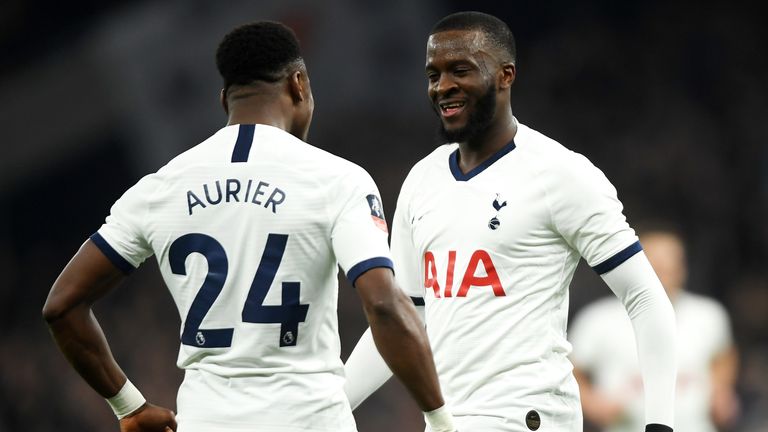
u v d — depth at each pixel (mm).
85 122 61812
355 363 17406
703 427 28297
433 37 16500
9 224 62438
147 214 14156
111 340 52719
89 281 14148
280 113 14375
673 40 68625
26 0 62000
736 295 56938
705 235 59625
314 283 13797
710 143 64375
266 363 13680
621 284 16219
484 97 16328
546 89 68000
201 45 60500
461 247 16484
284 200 13742
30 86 61938
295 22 62375
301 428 13609
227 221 13820
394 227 17672
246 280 13703
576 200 16109
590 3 70500
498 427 15930
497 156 16656
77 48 61719
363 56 63625
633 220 60219
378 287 13438
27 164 62250
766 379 47625
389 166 63281
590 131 65875
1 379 52625
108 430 49312
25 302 59281
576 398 16609
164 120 60750
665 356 16031
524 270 16250
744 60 67812
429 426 14070
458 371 16312
